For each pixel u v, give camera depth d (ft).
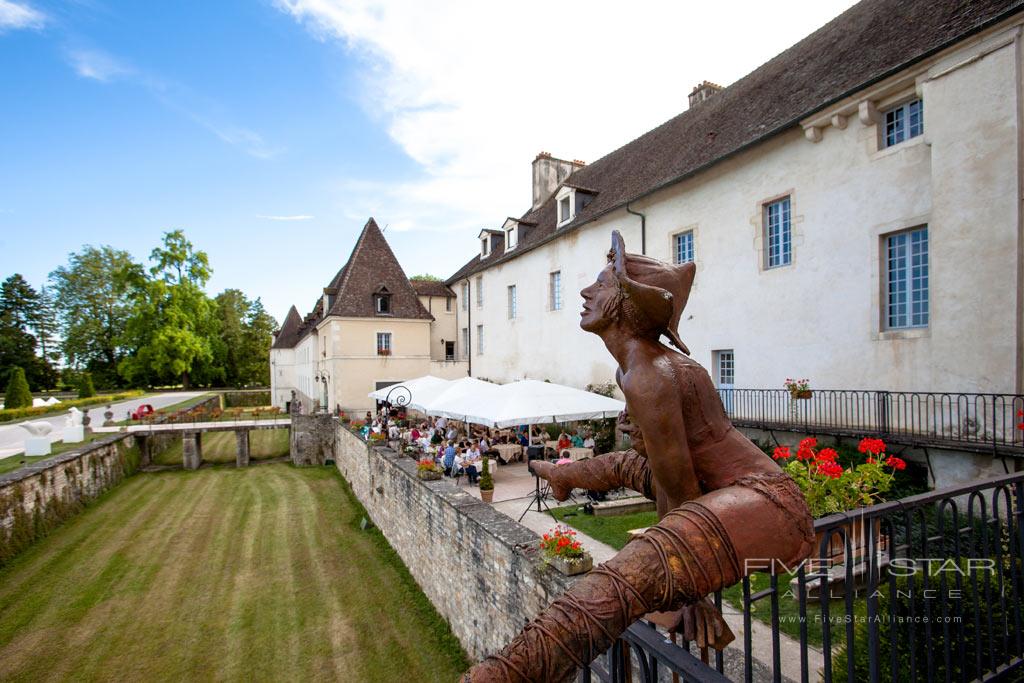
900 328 34.37
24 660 29.27
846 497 19.10
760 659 15.99
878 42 37.78
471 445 51.19
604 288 6.74
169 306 156.87
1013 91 27.12
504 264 88.74
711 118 56.49
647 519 32.68
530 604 22.11
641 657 6.35
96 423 95.40
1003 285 27.66
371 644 30.12
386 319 103.45
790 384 37.86
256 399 195.93
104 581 39.09
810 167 39.37
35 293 219.20
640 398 5.95
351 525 52.44
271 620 32.99
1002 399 27.14
